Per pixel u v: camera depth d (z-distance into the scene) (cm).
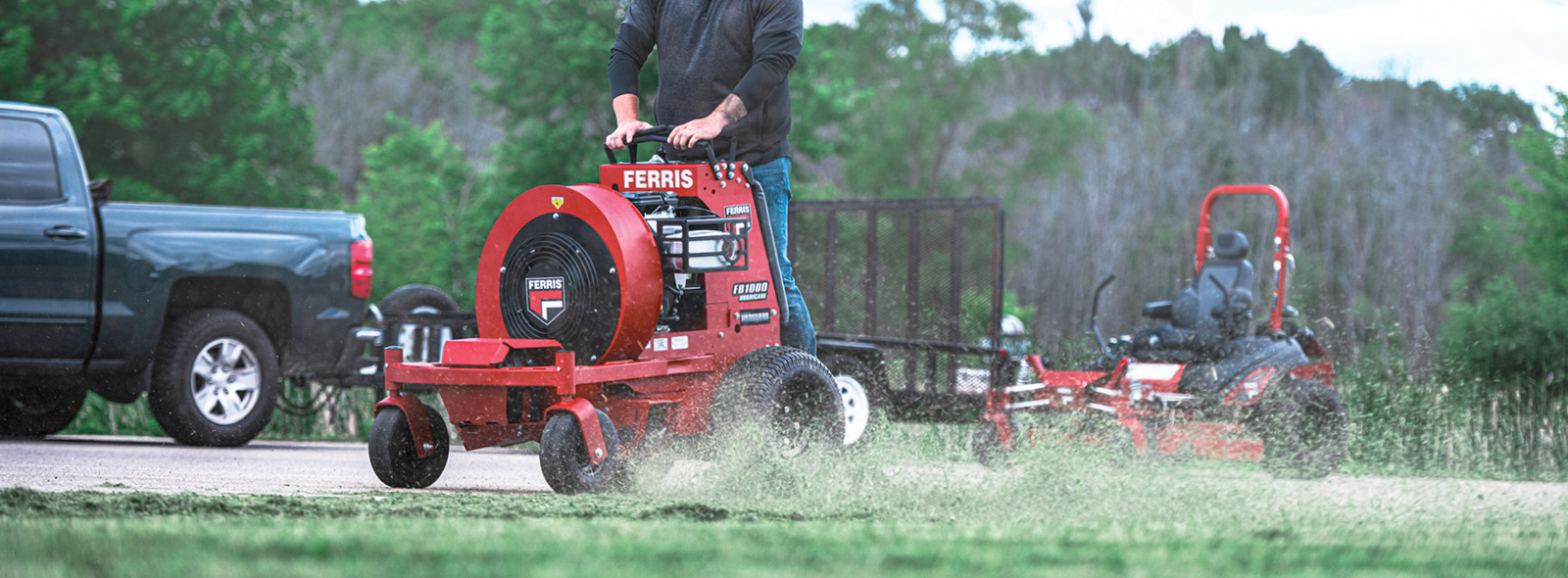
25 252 1299
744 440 852
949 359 1373
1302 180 9981
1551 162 6138
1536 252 6203
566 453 764
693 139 861
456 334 1636
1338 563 384
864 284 1587
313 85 12775
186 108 5284
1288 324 1460
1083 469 830
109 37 5350
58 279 1316
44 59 5222
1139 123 11256
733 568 332
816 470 844
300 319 1471
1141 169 10419
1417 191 9644
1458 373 1528
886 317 1570
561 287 835
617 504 651
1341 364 1552
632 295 812
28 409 1521
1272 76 11362
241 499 587
